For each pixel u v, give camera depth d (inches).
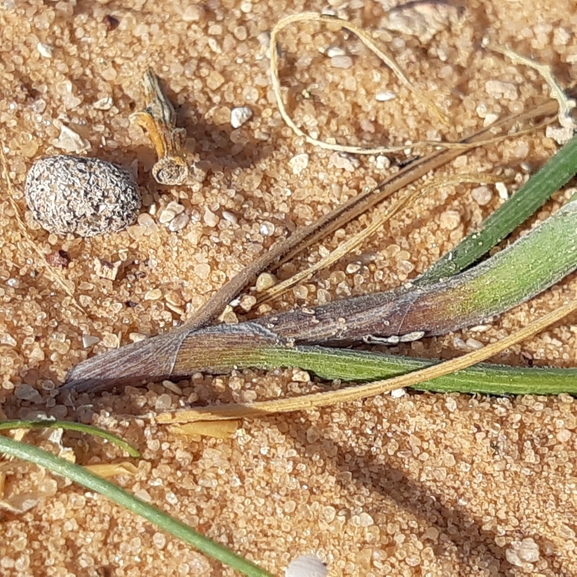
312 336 5.5
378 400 5.4
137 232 5.6
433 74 6.0
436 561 5.2
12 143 5.7
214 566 5.1
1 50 5.8
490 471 5.3
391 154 5.9
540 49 6.2
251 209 5.8
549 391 5.5
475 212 5.8
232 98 5.9
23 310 5.4
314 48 6.0
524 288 5.6
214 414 5.2
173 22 6.0
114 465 5.1
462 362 5.3
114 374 5.3
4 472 5.0
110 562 5.1
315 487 5.2
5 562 5.0
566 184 5.9
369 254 5.8
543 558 5.3
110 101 5.8
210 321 5.5
